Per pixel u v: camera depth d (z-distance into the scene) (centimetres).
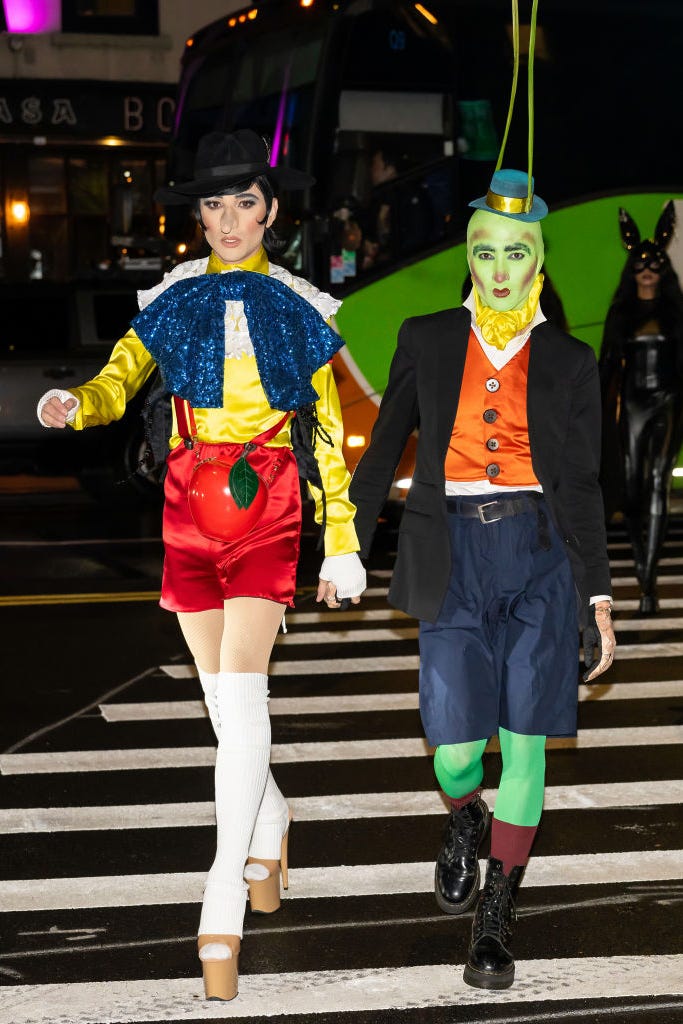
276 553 378
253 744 368
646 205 1159
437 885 429
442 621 384
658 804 532
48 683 715
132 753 597
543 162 1148
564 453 387
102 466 1343
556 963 390
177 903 434
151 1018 355
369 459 404
